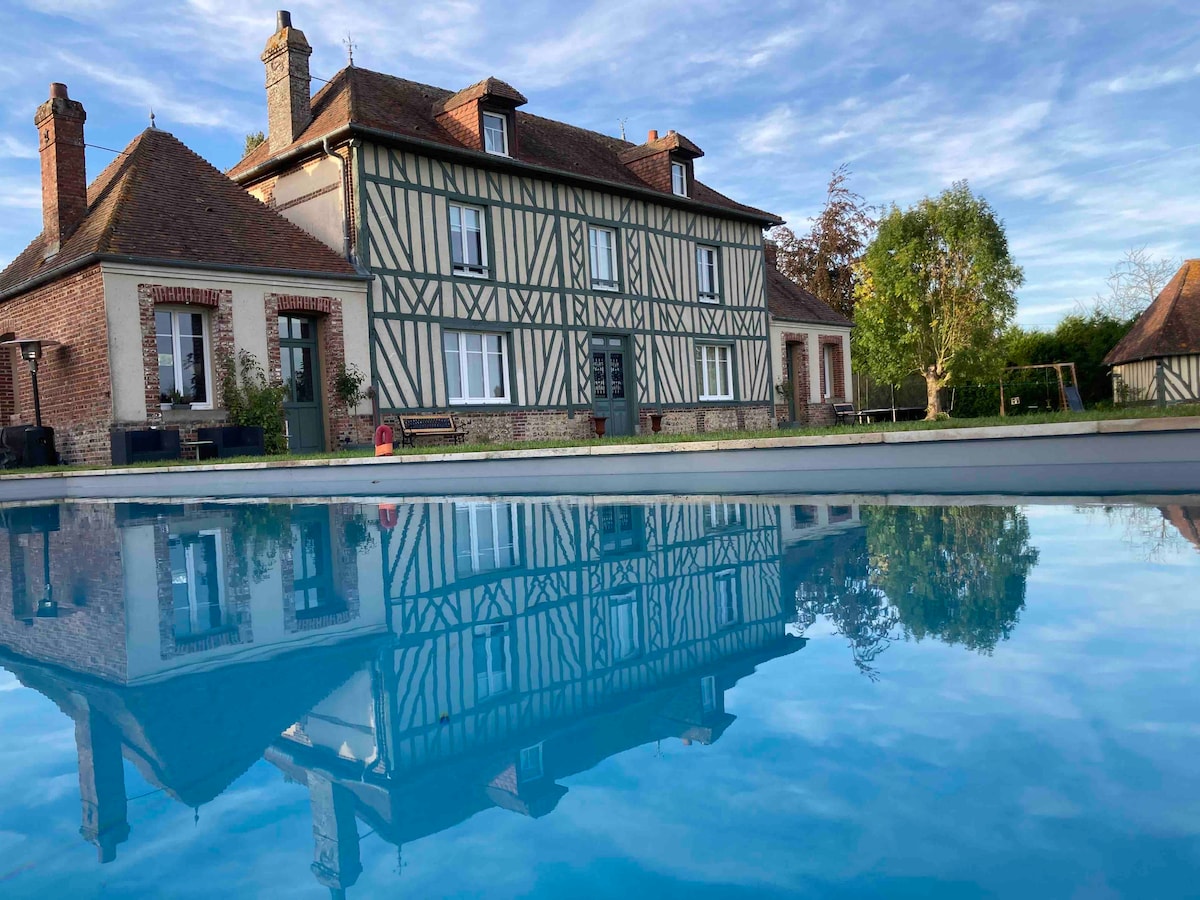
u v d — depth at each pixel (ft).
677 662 5.51
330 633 6.95
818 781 3.47
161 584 9.73
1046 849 2.81
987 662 5.00
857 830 3.01
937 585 7.36
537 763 3.91
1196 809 3.06
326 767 4.03
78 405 36.09
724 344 61.67
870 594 7.16
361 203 41.24
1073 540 9.32
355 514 16.88
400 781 3.77
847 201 98.53
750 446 22.74
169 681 5.67
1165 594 6.53
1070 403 68.33
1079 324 88.07
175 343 36.47
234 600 8.59
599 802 3.43
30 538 15.25
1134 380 76.69
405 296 42.98
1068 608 6.22
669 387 57.26
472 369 46.55
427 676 5.53
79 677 5.83
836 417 73.00
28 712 5.04
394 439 42.34
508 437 47.47
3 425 42.22
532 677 5.41
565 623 6.90
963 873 2.70
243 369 37.32
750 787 3.47
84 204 39.29
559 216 50.47
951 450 20.45
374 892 2.74
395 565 10.28
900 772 3.51
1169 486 14.84
